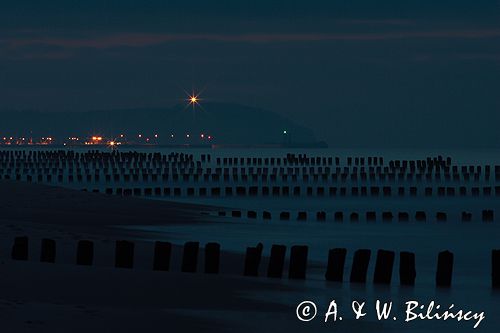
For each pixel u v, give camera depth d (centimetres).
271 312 3478
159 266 4372
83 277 3797
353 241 7812
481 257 6612
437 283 4484
